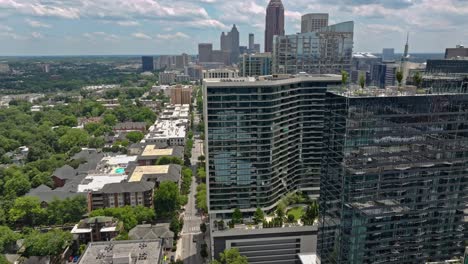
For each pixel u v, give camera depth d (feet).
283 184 653.30
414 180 402.31
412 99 381.81
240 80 605.73
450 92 414.82
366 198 394.93
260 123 576.61
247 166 594.65
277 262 576.61
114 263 449.06
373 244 408.67
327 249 449.89
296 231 565.94
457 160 408.87
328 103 417.49
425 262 429.38
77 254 613.11
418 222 415.64
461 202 422.82
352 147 382.01
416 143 393.91
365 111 375.04
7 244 586.86
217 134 574.56
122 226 650.43
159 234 624.59
